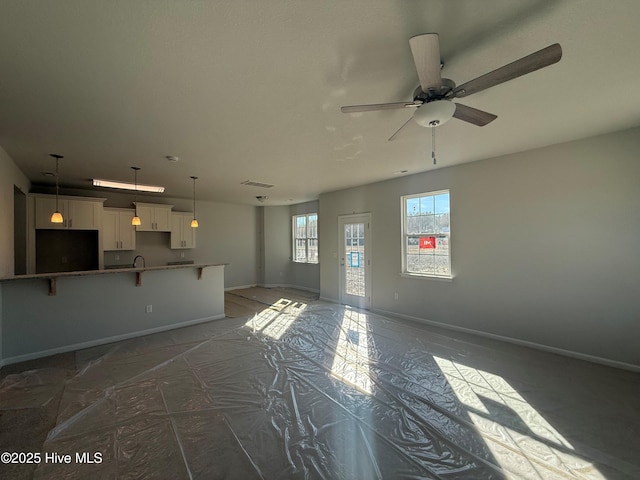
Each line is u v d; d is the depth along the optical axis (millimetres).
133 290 4129
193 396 2457
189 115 2486
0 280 3080
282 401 2383
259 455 1791
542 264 3477
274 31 1498
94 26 1438
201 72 1864
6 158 3371
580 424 2086
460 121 2680
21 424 2090
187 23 1432
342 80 1981
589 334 3166
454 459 1762
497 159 3816
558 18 1437
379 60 1762
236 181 5219
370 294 5508
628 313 2945
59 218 3879
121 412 2229
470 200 4082
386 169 4426
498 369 2957
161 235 6852
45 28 1442
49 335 3445
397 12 1384
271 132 2895
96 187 5535
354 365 3061
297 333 4148
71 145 3189
